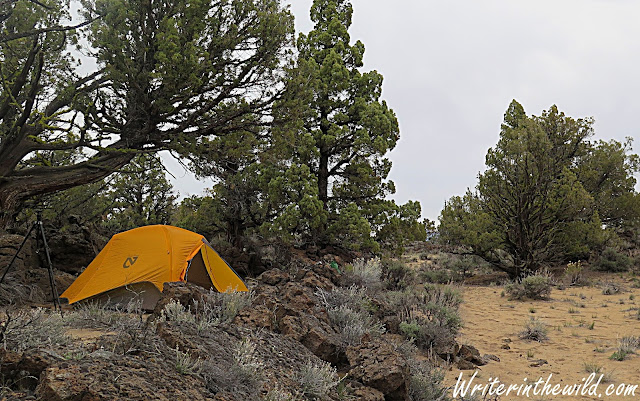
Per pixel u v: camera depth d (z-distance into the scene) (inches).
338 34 1201.4
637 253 1302.9
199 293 317.1
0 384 162.7
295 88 758.5
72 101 633.6
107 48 647.1
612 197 1325.0
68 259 611.8
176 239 471.8
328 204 1141.7
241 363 206.4
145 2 649.6
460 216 1170.6
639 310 613.0
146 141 711.7
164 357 195.2
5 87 575.2
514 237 1097.4
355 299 424.2
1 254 519.5
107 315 304.8
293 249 1091.9
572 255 1162.6
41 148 601.9
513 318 600.1
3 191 585.0
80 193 1006.4
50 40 653.3
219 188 1079.0
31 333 191.5
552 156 1197.1
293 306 344.2
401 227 1136.2
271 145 800.3
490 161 1158.3
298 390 215.2
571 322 565.3
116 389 156.6
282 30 730.8
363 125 1125.1
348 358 277.0
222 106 749.9
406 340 387.2
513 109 1352.1
